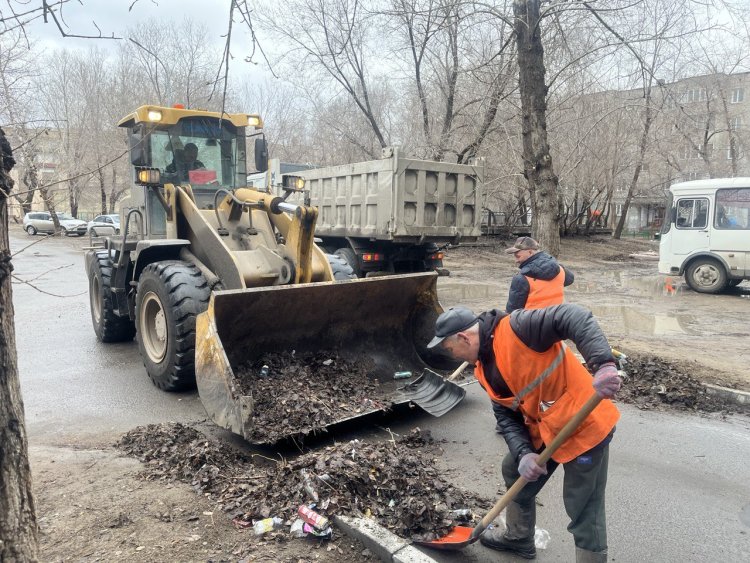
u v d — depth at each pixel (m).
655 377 5.89
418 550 2.79
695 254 13.31
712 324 9.38
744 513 3.43
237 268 5.42
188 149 6.71
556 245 7.21
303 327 5.09
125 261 6.82
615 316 10.15
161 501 3.34
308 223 5.65
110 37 2.45
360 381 5.05
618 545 3.08
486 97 10.41
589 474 2.47
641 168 27.16
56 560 2.75
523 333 2.40
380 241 10.90
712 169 28.25
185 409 5.19
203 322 4.41
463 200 10.71
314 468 3.40
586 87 13.77
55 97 24.28
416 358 5.66
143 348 5.93
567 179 22.03
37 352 7.38
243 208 6.30
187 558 2.78
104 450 4.20
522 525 2.91
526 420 2.72
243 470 3.81
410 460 3.68
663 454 4.29
